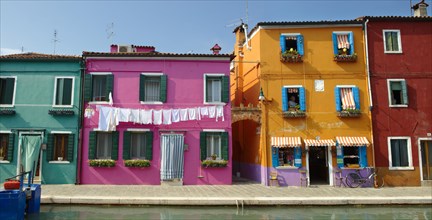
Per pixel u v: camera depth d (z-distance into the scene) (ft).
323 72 59.88
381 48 60.34
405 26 60.90
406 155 58.44
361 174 57.06
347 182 56.39
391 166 57.67
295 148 57.88
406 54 60.29
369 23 60.75
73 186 54.60
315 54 60.29
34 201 39.58
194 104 59.31
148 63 59.77
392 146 58.54
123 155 57.52
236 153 75.05
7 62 59.36
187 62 60.18
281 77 59.82
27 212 39.29
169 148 57.77
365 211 42.24
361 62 60.18
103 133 58.80
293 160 57.98
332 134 58.70
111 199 43.42
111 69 59.41
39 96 58.65
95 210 41.42
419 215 40.22
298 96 61.57
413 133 58.70
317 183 59.52
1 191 36.22
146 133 58.13
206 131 58.70
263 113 59.11
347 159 59.11
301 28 60.70
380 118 58.80
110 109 57.21
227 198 44.16
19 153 57.16
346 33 60.54
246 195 47.06
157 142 58.39
